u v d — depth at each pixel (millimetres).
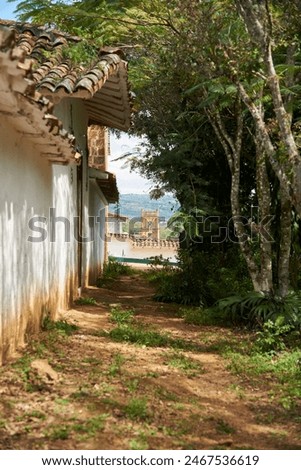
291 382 7336
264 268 11367
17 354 7305
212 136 14344
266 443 5453
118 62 9555
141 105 14562
